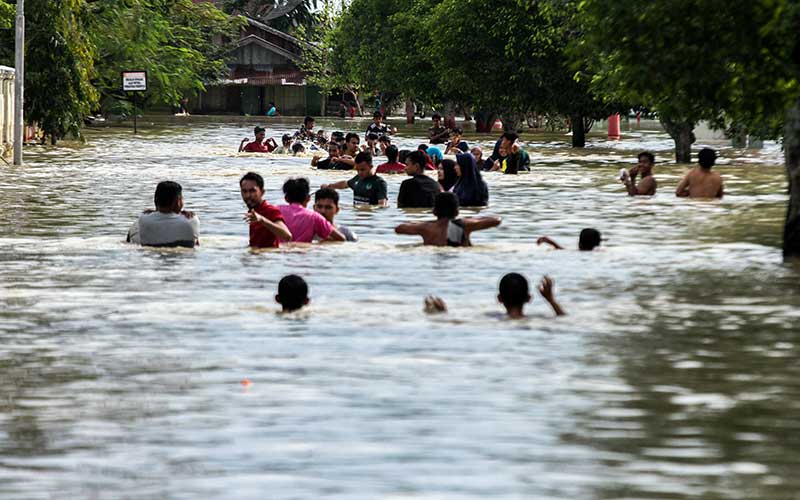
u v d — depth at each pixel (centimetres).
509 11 11550
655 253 3691
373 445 1644
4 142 9794
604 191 6156
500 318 2580
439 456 1595
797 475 1524
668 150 11144
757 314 2644
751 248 3834
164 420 1773
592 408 1839
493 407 1841
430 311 2642
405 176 7200
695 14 3462
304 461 1573
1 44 10894
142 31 16275
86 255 3609
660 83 3547
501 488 1470
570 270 3319
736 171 7931
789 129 3619
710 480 1502
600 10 3581
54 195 5791
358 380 2014
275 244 3794
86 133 14200
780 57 3478
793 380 2027
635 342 2334
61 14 10906
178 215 3825
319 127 17900
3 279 3145
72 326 2508
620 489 1468
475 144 12431
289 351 2245
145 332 2439
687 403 1873
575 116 11688
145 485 1482
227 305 2745
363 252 3672
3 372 2092
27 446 1650
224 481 1494
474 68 12006
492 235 4197
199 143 11844
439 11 12088
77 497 1441
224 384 1989
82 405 1866
